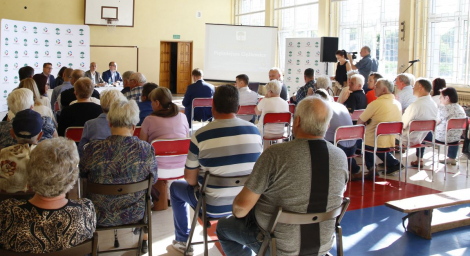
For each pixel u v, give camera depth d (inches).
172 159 139.9
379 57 409.4
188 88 290.0
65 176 65.9
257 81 495.5
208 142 102.0
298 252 80.6
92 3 576.1
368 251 131.1
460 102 328.2
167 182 165.3
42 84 207.2
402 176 214.4
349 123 190.7
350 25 444.5
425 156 258.4
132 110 99.7
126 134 100.6
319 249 81.9
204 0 643.5
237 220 94.5
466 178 210.7
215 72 500.1
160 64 645.9
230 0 662.5
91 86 155.8
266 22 587.2
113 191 97.0
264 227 82.2
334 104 190.5
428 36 358.3
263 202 82.1
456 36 335.0
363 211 165.0
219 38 495.2
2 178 95.3
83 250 68.7
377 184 200.7
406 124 207.5
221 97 104.3
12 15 542.3
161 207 161.2
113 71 445.7
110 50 596.7
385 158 207.0
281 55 576.4
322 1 469.4
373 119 196.7
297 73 443.2
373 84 247.4
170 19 625.3
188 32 638.5
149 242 102.7
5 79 401.7
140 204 102.6
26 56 422.3
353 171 208.4
